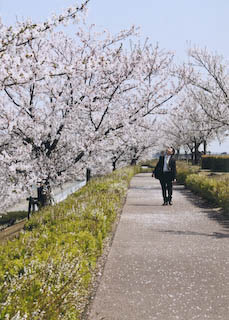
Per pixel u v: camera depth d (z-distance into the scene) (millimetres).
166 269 6113
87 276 4766
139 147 40281
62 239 5629
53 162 15062
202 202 15398
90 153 15773
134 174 38188
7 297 3084
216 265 6312
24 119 13406
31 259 4312
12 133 13477
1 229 15594
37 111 14516
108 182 16469
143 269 6125
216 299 4781
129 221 10859
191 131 37750
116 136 16078
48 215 8070
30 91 14102
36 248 4996
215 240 8258
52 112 13930
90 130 15875
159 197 17547
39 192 15023
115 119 15914
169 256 6938
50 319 3223
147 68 16312
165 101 17188
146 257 6879
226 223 10398
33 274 3754
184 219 11148
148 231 9375
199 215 11906
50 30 9055
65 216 7906
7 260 4406
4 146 14148
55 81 14508
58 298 3500
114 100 15844
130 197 17531
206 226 10000
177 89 17172
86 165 16234
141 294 4977
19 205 23500
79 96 14578
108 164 29812
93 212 8352
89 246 5938
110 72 15000
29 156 13578
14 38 8531
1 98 12820
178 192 19938
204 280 5539
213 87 25172
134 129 16781
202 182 17047
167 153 14664
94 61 10992
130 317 4234
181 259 6723
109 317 4238
